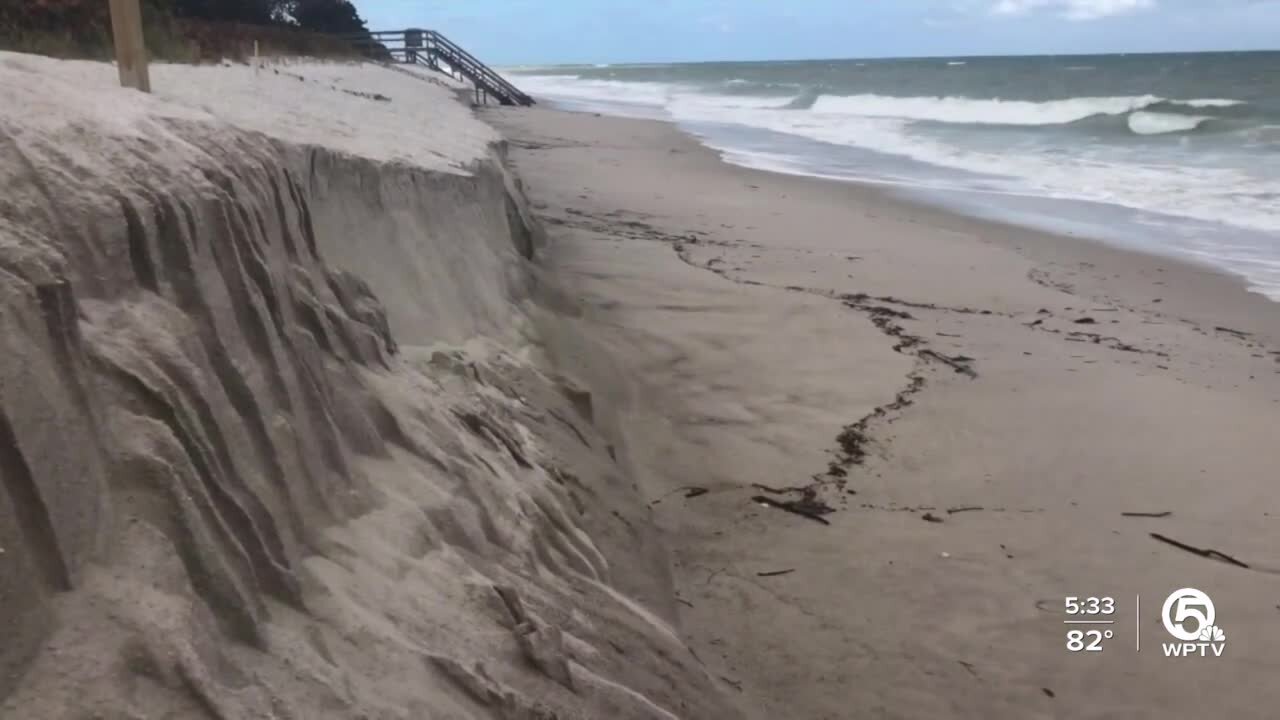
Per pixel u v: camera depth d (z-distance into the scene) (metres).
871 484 6.46
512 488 4.31
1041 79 61.31
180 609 2.10
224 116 5.30
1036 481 6.54
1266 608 5.12
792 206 17.30
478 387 5.29
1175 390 8.32
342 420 3.55
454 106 19.28
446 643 2.85
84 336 2.32
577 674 3.20
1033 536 5.82
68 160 2.63
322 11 42.62
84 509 2.05
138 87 4.52
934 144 30.17
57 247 2.37
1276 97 42.84
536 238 11.28
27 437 1.96
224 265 3.05
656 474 6.49
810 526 5.90
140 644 1.97
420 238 6.15
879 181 21.62
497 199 8.58
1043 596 5.21
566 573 4.08
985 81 61.25
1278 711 4.36
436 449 3.98
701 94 65.69
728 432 7.20
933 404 7.82
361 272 5.29
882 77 73.31
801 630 4.83
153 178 2.85
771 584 5.23
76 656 1.87
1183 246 14.88
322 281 4.31
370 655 2.58
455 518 3.60
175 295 2.77
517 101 43.94
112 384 2.31
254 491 2.62
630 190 17.97
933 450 7.00
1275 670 4.63
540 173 19.67
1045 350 9.38
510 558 3.75
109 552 2.08
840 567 5.43
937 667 4.60
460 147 8.70
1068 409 7.79
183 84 7.96
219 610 2.27
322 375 3.54
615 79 104.75
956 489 6.42
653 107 51.09
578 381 7.12
